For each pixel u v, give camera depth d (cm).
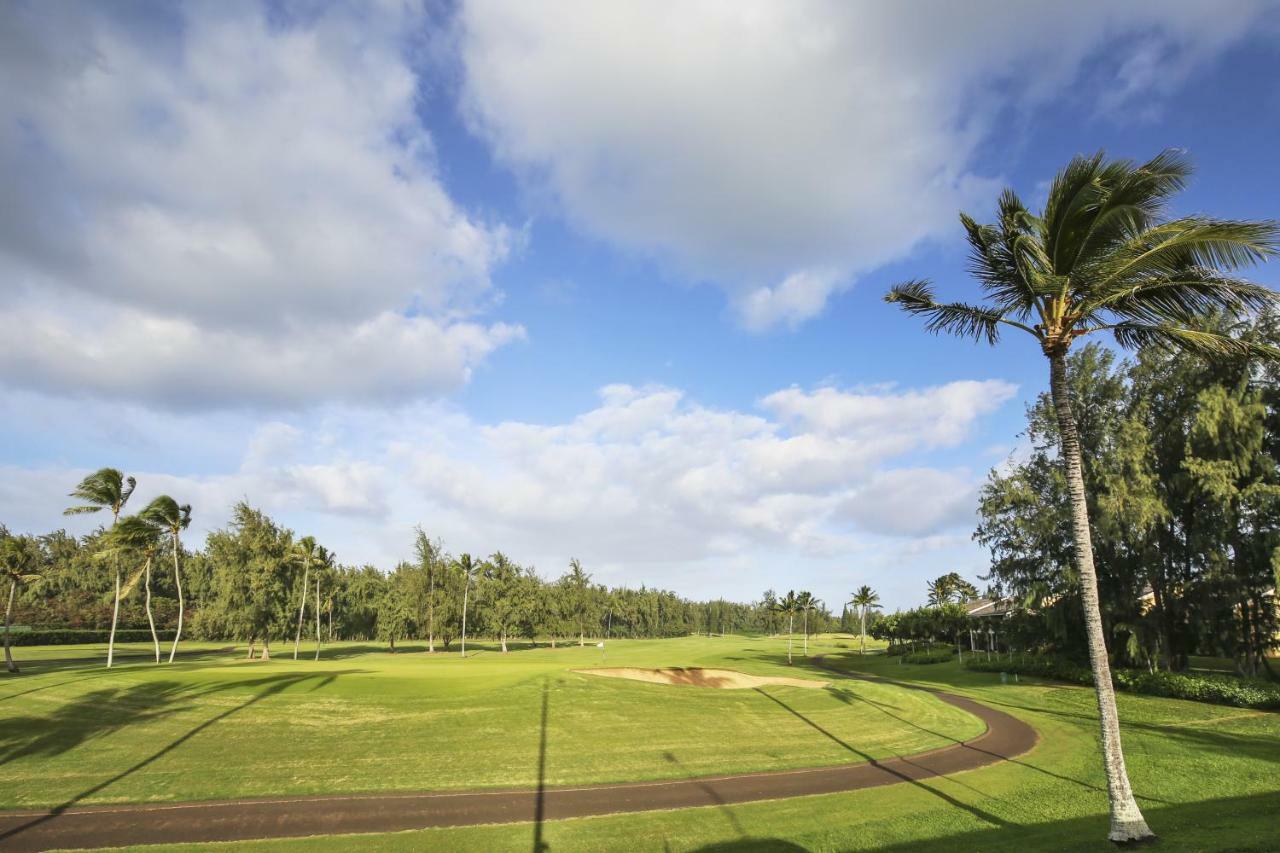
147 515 5500
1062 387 1588
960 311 1705
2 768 2039
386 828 1617
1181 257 1443
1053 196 1486
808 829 1594
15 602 9206
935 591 10644
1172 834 1380
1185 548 3850
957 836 1502
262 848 1464
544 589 10788
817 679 4453
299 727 2500
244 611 6650
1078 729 2836
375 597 10769
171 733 2402
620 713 2912
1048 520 4188
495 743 2402
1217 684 3328
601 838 1547
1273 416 3606
